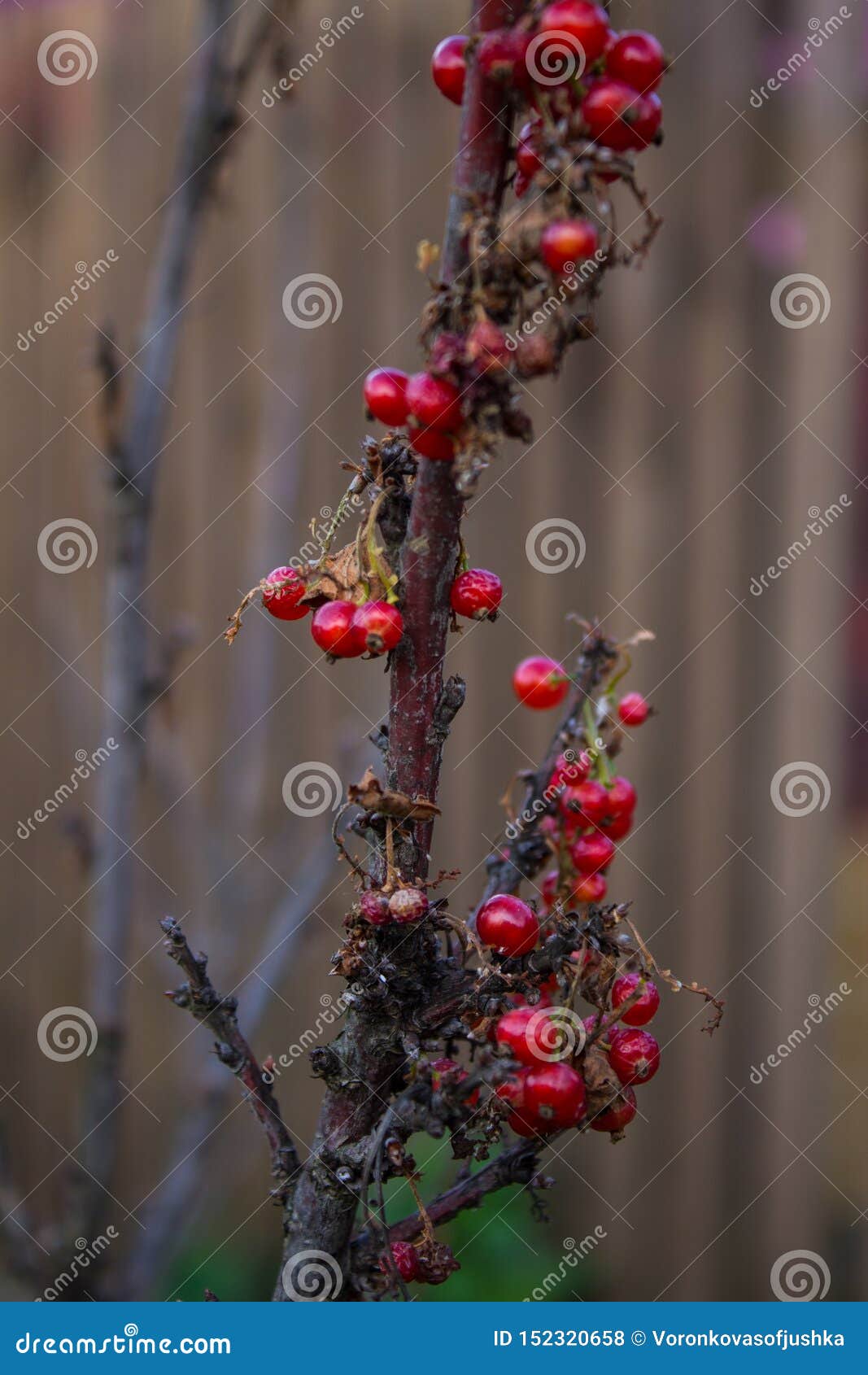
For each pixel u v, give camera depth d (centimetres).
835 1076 334
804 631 332
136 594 217
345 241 359
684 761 341
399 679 103
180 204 208
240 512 376
